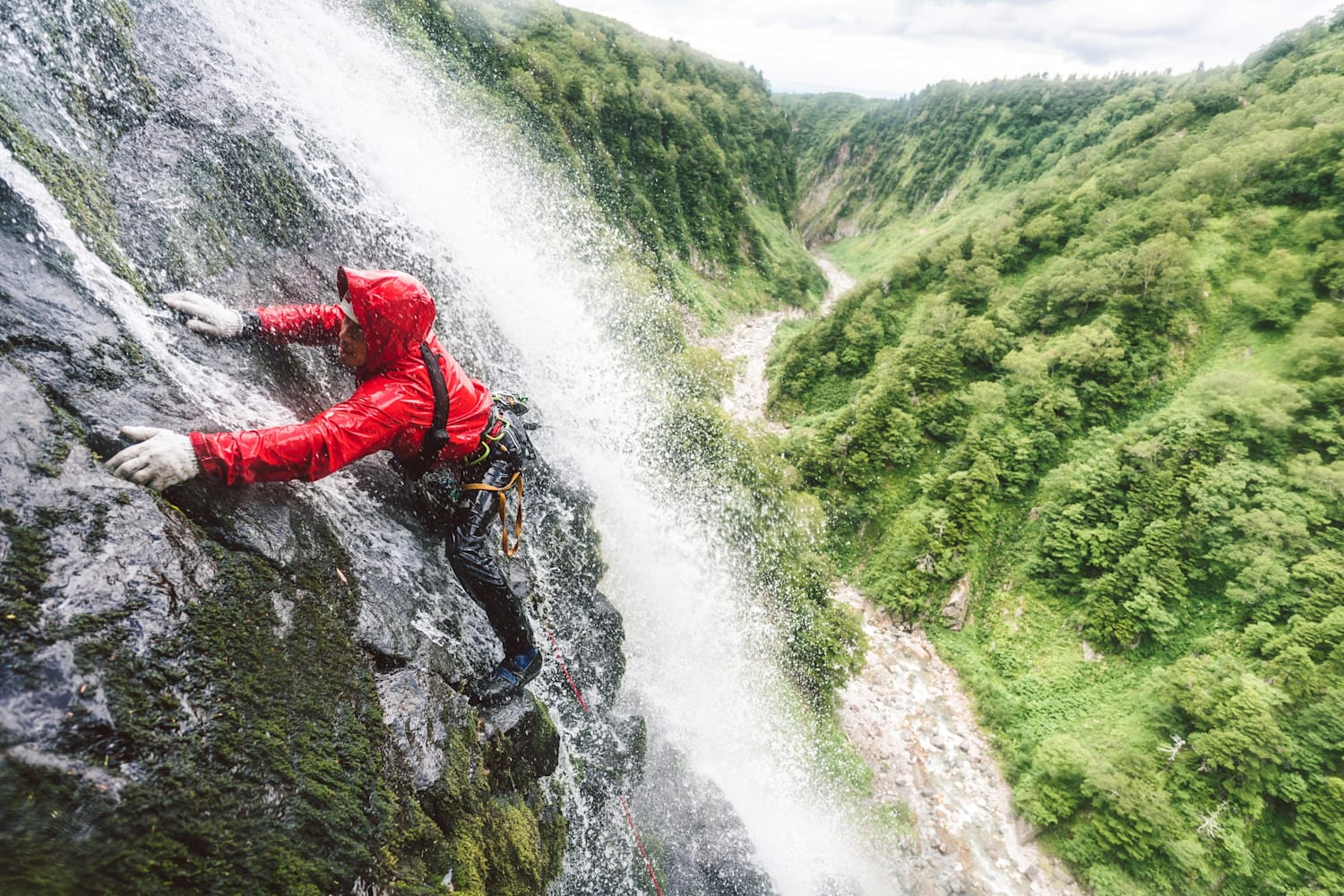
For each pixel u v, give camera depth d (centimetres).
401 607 368
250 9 585
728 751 1399
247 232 428
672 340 3198
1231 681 3616
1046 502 5016
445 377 338
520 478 392
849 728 3322
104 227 312
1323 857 3111
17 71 299
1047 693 4028
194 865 204
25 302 239
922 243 13775
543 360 945
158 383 275
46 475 211
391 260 605
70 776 180
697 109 11875
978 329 6209
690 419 2297
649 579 1206
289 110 557
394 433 312
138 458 233
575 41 9369
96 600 205
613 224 6375
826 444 5644
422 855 309
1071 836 3150
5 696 176
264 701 250
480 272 826
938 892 2825
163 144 392
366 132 682
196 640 232
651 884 753
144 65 411
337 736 278
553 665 641
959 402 5762
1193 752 3428
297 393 379
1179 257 6341
